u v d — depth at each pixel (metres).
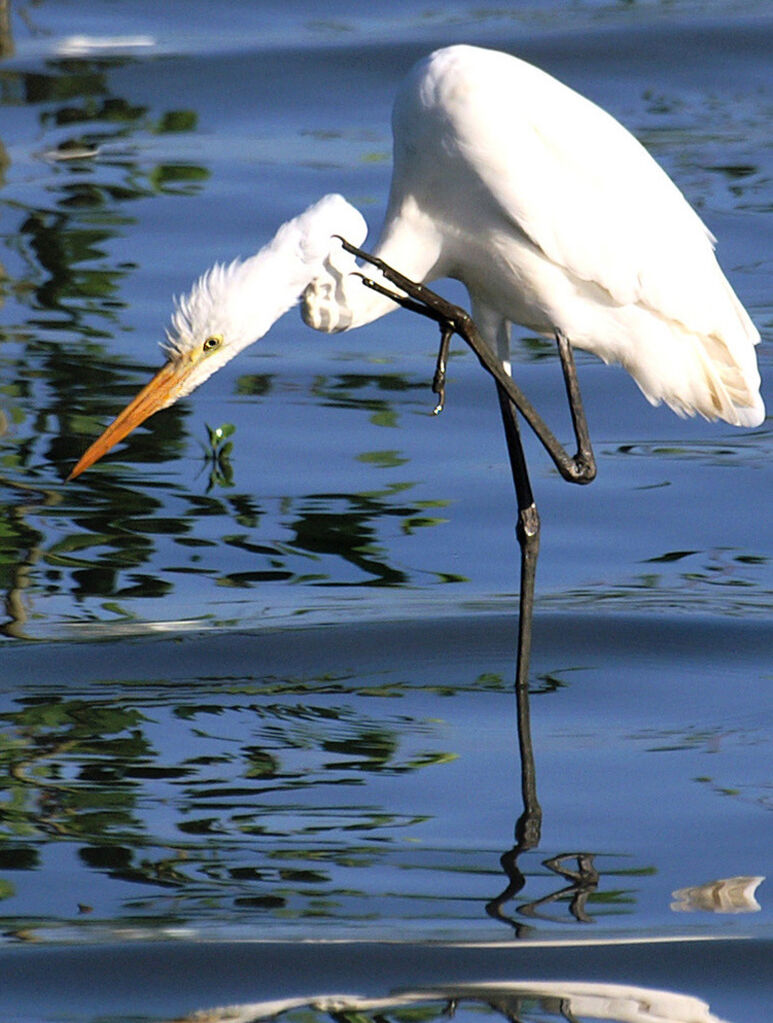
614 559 11.98
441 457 13.53
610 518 12.59
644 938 7.42
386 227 10.48
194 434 13.84
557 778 9.05
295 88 20.56
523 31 22.28
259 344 15.59
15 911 7.65
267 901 7.75
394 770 9.16
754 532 12.33
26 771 9.03
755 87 20.64
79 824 8.48
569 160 10.01
